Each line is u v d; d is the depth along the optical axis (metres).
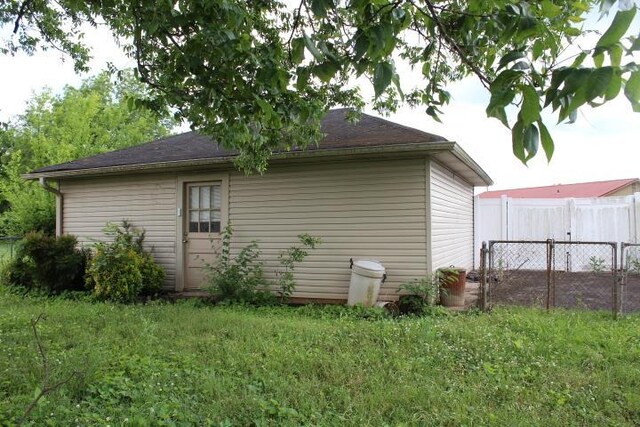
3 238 13.22
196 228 9.37
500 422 3.26
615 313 6.19
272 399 3.52
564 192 20.06
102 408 3.32
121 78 8.30
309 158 7.85
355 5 1.70
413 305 6.91
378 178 7.72
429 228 7.39
